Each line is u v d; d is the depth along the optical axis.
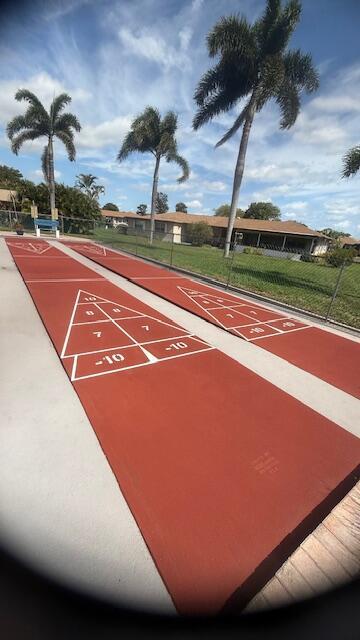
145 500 2.08
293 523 2.01
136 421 2.90
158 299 7.61
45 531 1.82
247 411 3.27
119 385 3.51
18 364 3.78
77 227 27.28
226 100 15.33
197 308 7.13
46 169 22.36
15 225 21.95
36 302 6.45
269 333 5.88
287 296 9.31
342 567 1.72
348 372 4.49
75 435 2.63
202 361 4.37
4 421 2.71
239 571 1.70
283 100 15.00
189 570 1.69
